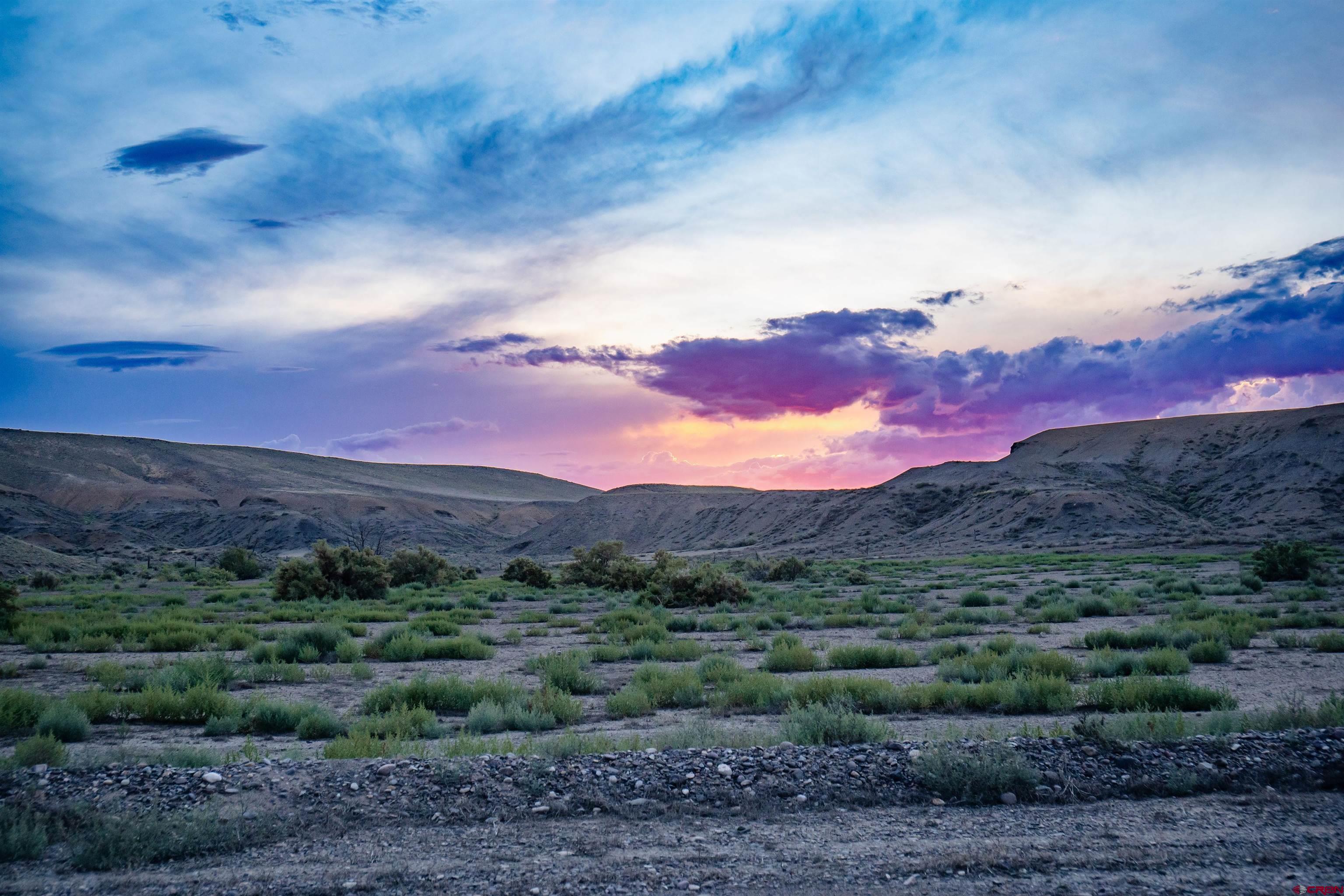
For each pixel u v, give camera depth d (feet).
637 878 21.31
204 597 184.44
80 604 154.61
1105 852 22.45
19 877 22.02
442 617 122.01
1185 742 31.24
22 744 33.94
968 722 43.88
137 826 23.95
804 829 25.07
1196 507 401.08
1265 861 21.53
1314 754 29.89
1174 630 83.10
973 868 21.57
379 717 45.88
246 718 47.24
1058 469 488.02
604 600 168.25
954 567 260.21
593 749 33.96
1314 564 160.35
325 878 21.52
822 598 157.58
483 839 24.52
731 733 39.58
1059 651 74.59
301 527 601.62
